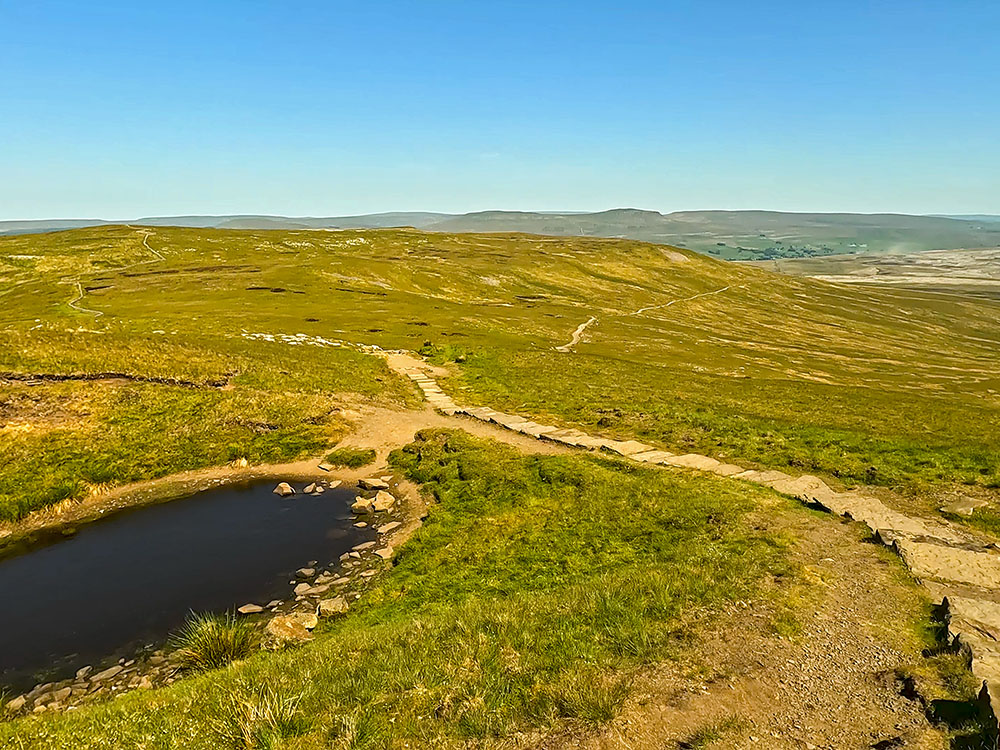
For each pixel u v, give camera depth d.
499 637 12.79
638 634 12.36
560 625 13.14
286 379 41.25
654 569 16.95
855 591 14.95
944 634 12.66
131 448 30.80
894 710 10.20
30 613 18.70
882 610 13.94
